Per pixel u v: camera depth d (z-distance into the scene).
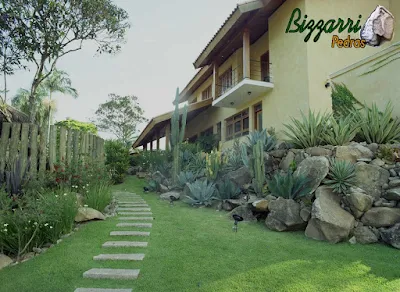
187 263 4.03
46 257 4.30
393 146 6.57
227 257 4.24
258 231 5.66
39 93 25.44
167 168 13.74
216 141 17.78
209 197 8.38
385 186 5.77
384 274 3.59
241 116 15.26
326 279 3.46
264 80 13.65
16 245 4.51
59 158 7.32
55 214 4.91
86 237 5.20
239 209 6.84
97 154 9.94
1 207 5.05
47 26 8.83
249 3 11.07
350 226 5.05
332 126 8.03
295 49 10.73
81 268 3.92
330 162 6.49
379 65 8.09
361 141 7.61
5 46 8.29
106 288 3.37
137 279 3.59
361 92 8.62
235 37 13.92
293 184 6.25
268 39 13.33
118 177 14.50
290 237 5.24
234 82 15.80
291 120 9.97
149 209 7.81
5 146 6.55
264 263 3.99
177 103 12.52
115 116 31.97
